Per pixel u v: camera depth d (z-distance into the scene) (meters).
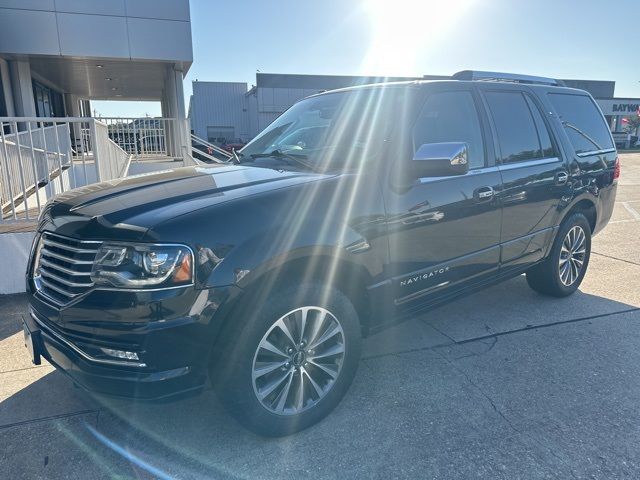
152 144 13.58
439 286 3.34
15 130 5.17
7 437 2.64
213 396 3.08
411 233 3.02
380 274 2.89
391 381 3.21
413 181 3.03
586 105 4.91
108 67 13.51
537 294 4.91
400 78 4.15
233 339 2.38
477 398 3.01
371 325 2.99
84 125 13.16
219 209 2.37
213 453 2.52
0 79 11.60
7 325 4.09
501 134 3.79
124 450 2.54
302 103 4.13
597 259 6.32
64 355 2.36
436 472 2.37
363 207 2.76
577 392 3.08
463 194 3.34
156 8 11.73
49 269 2.59
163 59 12.01
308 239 2.48
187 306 2.21
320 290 2.59
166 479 2.34
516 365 3.43
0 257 4.74
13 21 10.78
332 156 3.09
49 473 2.37
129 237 2.22
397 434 2.67
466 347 3.72
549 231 4.30
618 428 2.71
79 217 2.48
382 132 3.04
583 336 3.91
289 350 2.57
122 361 2.21
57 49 11.17
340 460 2.46
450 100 3.48
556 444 2.57
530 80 4.41
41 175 7.20
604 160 4.90
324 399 2.73
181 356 2.23
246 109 46.53
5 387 3.15
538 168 4.03
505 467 2.40
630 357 3.55
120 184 2.92
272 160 3.35
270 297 2.44
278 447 2.57
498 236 3.72
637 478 2.33
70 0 11.09
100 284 2.23
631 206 10.97
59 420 2.80
